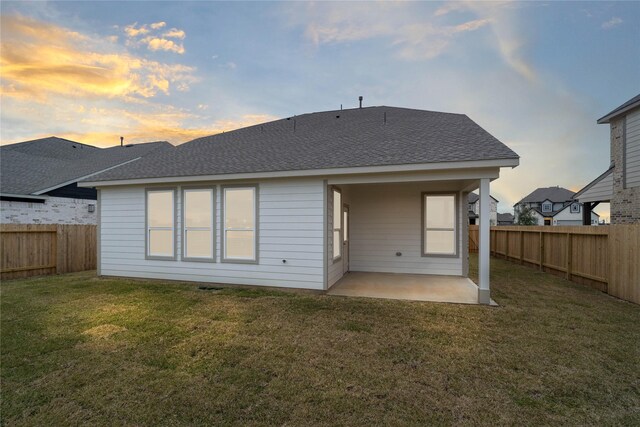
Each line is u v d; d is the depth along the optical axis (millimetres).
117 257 8742
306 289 7016
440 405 2727
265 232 7352
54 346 4008
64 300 6246
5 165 14375
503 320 4988
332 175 6820
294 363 3525
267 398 2838
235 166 7652
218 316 5180
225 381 3143
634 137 10797
